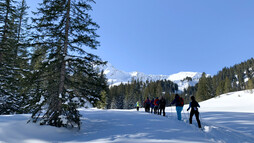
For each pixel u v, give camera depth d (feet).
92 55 25.76
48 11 24.94
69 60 25.18
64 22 27.48
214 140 15.66
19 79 24.36
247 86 222.89
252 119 29.78
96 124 25.27
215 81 373.81
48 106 23.85
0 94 41.06
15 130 17.78
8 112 43.06
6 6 46.96
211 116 37.86
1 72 41.22
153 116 33.45
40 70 23.30
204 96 240.94
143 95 328.70
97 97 25.79
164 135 16.44
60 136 19.04
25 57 24.72
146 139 15.08
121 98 289.74
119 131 19.07
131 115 35.06
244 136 17.76
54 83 25.31
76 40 26.13
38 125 20.33
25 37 24.21
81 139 17.25
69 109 22.04
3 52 42.39
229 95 196.13
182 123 24.93
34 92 23.39
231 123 26.86
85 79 26.73
